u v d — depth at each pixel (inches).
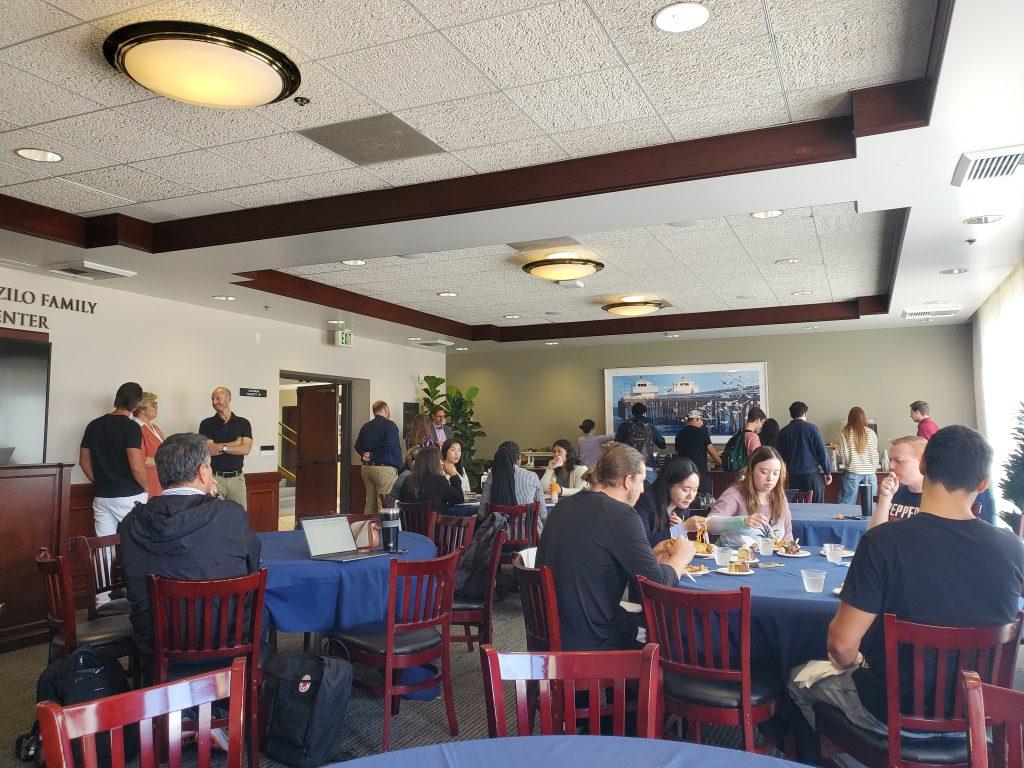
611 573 104.7
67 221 195.6
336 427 418.6
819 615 102.9
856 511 212.8
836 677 94.5
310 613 133.2
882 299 336.2
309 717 118.5
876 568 82.1
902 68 121.4
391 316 345.4
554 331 410.0
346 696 122.3
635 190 157.9
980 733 52.9
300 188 178.4
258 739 116.9
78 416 254.2
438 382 439.5
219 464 286.2
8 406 218.5
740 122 143.5
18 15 103.0
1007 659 79.4
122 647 130.5
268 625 132.0
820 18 105.8
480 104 133.0
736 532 150.6
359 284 301.3
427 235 192.4
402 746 129.6
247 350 329.1
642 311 339.9
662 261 262.5
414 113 136.3
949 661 81.4
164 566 115.6
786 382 407.5
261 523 330.3
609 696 110.1
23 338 226.7
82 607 241.1
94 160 157.1
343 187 177.9
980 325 327.3
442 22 105.7
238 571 119.8
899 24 107.7
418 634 133.1
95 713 54.7
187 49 106.3
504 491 223.3
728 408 418.0
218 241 198.5
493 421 470.0
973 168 143.5
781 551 145.0
